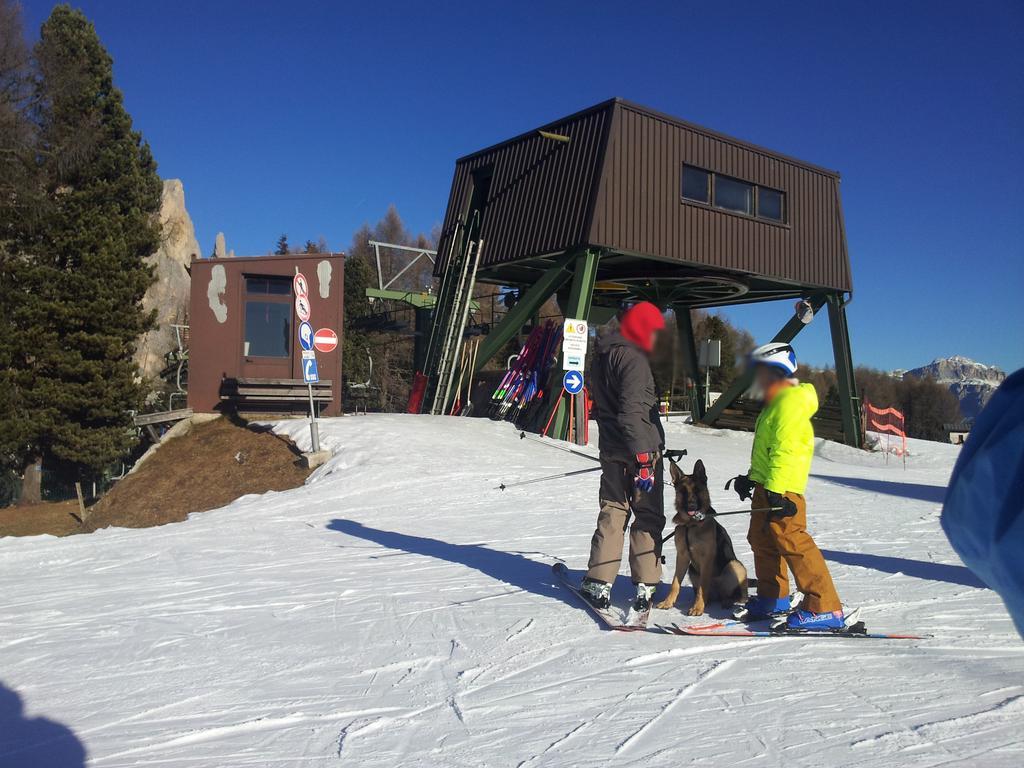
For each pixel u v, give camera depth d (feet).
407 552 25.86
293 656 14.99
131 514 47.03
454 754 10.38
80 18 93.61
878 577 21.26
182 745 10.99
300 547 27.71
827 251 75.36
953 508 5.00
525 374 68.44
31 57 84.38
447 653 14.84
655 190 62.23
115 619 18.40
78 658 15.35
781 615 15.89
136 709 12.48
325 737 11.09
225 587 21.58
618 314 17.17
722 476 49.83
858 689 12.38
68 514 73.26
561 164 63.67
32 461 82.23
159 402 109.81
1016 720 10.99
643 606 17.03
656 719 11.35
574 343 55.98
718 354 83.87
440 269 79.30
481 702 12.28
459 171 77.92
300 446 51.65
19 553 29.17
